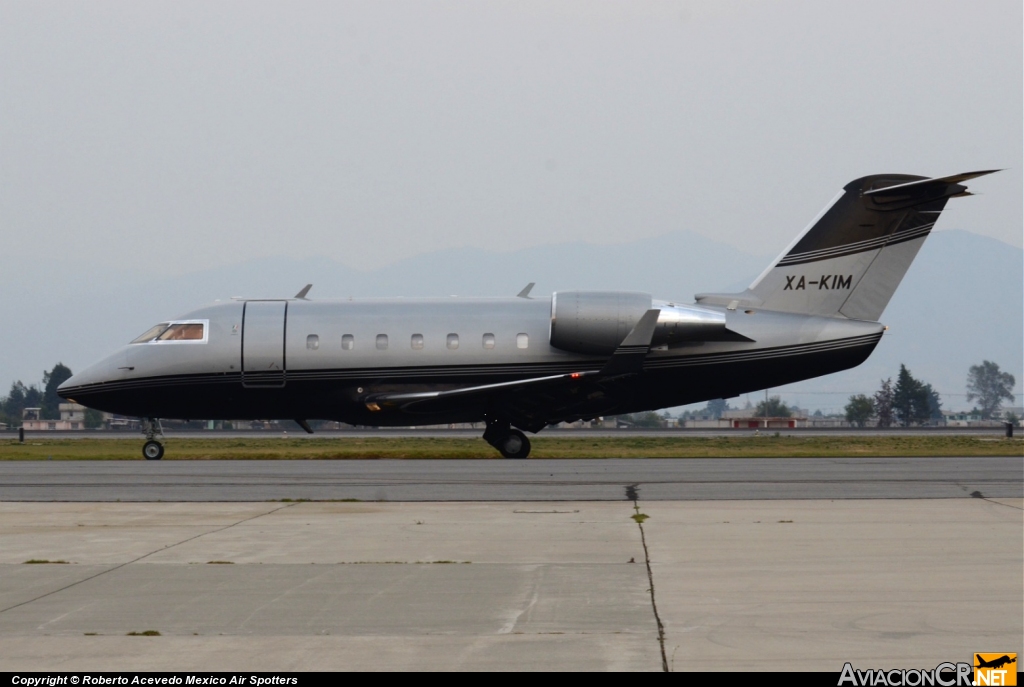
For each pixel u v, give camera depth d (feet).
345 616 107.55
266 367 388.37
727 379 379.55
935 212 373.61
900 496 212.02
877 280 377.50
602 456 388.78
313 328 389.39
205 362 390.42
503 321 385.29
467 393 374.02
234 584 123.75
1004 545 146.51
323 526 173.17
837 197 377.30
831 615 105.50
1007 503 196.54
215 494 229.04
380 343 385.29
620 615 106.73
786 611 107.45
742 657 91.45
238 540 157.99
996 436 643.86
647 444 490.49
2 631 101.91
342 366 386.32
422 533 164.04
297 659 92.38
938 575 125.08
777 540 152.76
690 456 387.34
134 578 127.75
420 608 110.83
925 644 94.79
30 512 195.52
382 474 285.02
